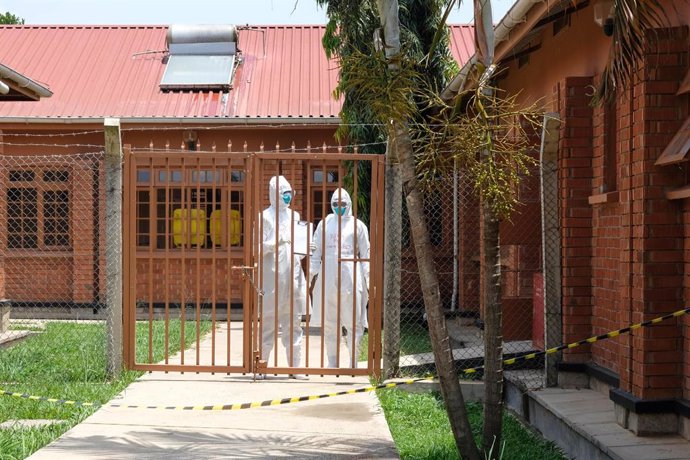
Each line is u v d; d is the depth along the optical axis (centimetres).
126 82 1944
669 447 661
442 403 910
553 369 909
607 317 873
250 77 1969
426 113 1439
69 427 762
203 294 1792
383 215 998
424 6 1551
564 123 927
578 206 925
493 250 658
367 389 802
